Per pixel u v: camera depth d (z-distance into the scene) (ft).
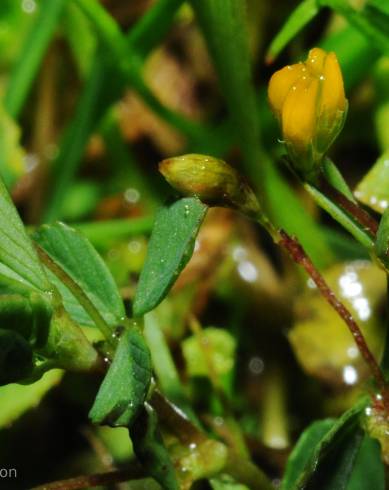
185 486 0.26
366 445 0.27
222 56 0.30
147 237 0.33
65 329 0.24
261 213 0.25
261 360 0.32
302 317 0.31
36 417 0.32
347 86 0.32
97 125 0.33
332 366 0.31
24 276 0.24
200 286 0.33
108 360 0.24
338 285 0.31
